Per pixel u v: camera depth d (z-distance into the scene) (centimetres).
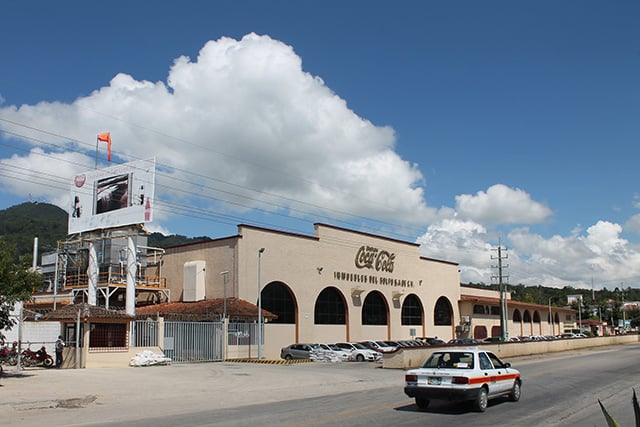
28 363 3195
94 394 1980
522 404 1705
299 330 4881
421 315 6588
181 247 4912
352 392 2114
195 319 4147
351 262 5569
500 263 7081
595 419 1411
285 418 1404
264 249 4678
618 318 14538
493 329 7862
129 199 4441
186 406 1730
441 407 1616
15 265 2255
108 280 4494
